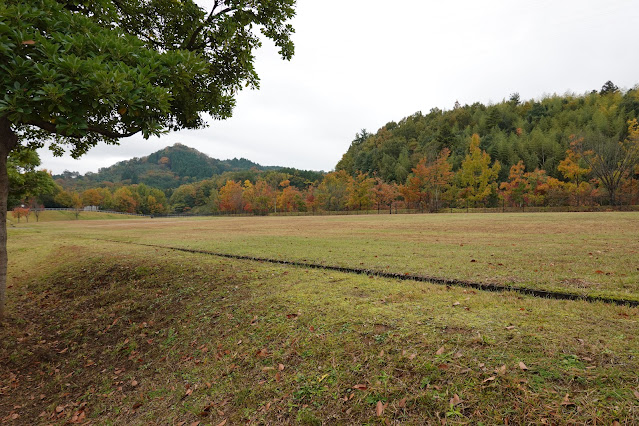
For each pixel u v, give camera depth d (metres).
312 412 3.09
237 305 5.67
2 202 6.16
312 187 82.88
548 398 2.63
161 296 6.95
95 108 4.69
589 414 2.43
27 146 8.27
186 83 6.08
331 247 11.65
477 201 62.47
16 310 7.49
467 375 3.03
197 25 7.44
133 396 4.09
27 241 19.61
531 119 106.81
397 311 4.57
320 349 3.90
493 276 6.32
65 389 4.57
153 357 4.82
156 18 7.42
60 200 96.69
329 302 5.18
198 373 4.13
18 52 4.38
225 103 8.21
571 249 9.06
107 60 5.15
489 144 87.69
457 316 4.22
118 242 16.36
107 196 108.62
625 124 77.94
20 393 4.61
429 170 64.19
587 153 51.62
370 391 3.13
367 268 7.59
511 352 3.24
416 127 125.12
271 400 3.37
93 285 8.55
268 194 80.62
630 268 6.43
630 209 43.34
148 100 4.99
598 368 2.87
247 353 4.23
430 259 8.48
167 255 11.17
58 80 4.37
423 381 3.08
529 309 4.39
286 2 7.47
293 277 7.10
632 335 3.41
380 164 101.81
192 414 3.51
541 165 77.62
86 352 5.39
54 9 5.09
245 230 22.83
